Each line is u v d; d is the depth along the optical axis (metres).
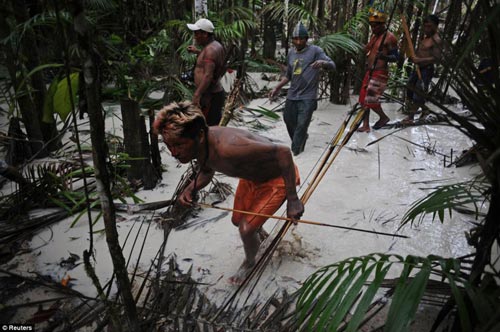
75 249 2.99
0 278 2.66
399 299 1.36
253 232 2.50
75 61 2.54
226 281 2.66
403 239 3.13
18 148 4.38
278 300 2.46
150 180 3.92
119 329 1.71
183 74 6.96
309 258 2.88
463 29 1.50
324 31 7.16
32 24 3.74
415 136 5.55
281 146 2.20
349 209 3.59
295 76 4.69
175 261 2.86
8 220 3.33
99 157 1.36
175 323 2.12
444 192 2.01
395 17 5.43
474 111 1.44
